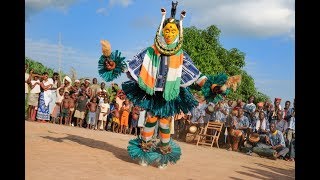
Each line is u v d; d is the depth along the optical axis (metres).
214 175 6.74
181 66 6.85
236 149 13.98
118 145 9.47
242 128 14.14
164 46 6.75
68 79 16.30
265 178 7.18
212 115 15.27
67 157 6.63
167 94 6.68
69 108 15.65
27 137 8.63
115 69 6.85
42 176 4.86
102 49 6.80
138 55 6.92
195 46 30.48
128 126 16.53
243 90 33.91
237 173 7.34
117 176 5.56
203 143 14.78
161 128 6.97
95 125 15.88
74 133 11.34
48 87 15.02
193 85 7.44
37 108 14.85
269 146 12.63
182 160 8.48
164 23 6.86
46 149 7.22
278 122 13.27
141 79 6.74
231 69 33.78
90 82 17.36
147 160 6.90
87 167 5.94
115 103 16.66
